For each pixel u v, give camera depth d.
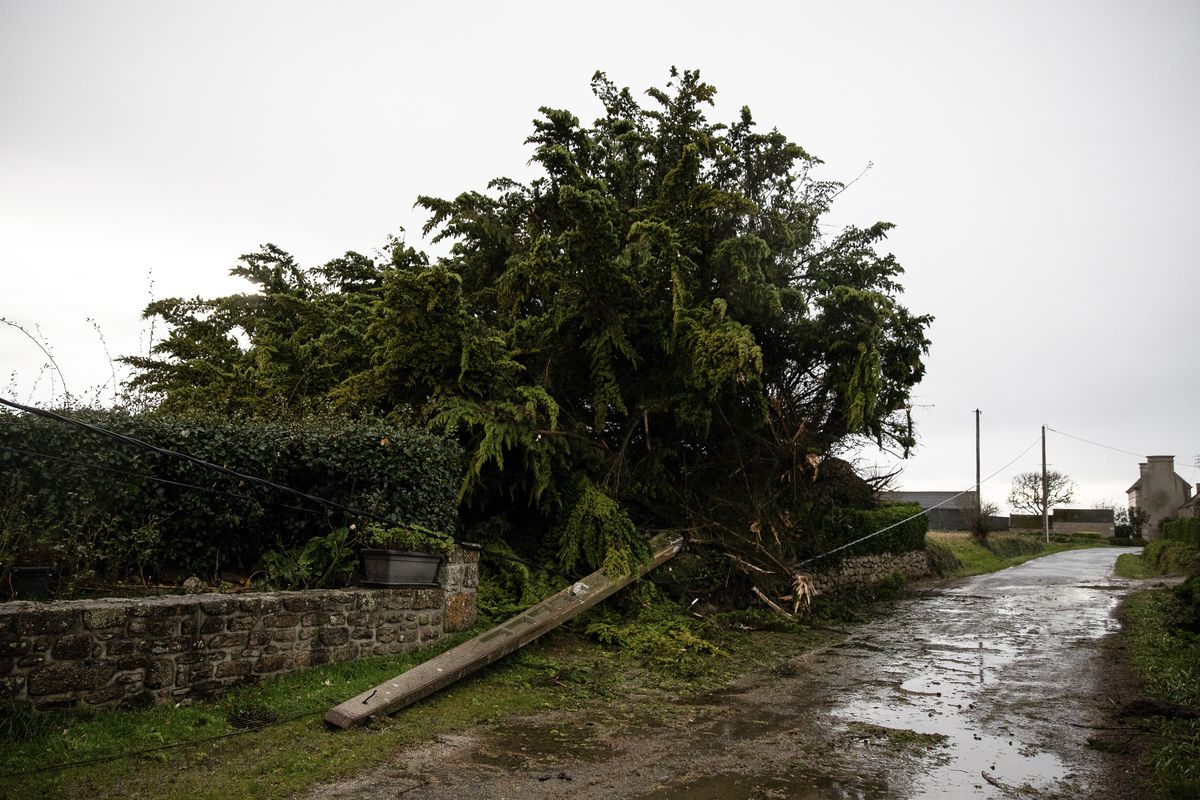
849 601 16.42
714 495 13.38
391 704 6.38
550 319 12.17
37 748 4.78
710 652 9.81
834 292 11.95
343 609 7.27
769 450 13.33
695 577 12.59
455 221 11.76
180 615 5.93
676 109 12.69
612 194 13.23
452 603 8.66
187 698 5.93
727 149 12.07
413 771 5.21
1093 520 60.19
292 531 8.38
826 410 13.41
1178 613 12.82
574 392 12.75
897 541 21.83
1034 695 7.98
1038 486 60.16
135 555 7.16
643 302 11.84
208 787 4.66
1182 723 6.57
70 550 6.64
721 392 12.20
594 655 9.23
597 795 4.90
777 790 5.07
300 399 10.24
